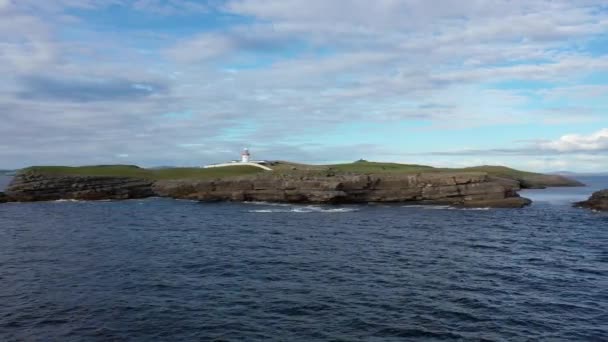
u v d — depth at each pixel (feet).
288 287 88.07
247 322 69.00
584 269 103.81
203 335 63.93
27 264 106.93
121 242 140.05
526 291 86.02
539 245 136.15
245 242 141.18
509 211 236.22
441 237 152.25
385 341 62.49
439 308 75.97
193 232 163.12
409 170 363.35
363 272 100.94
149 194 348.79
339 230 170.09
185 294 82.89
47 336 63.46
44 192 315.58
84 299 79.61
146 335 63.77
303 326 67.56
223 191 314.76
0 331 65.10
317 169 368.89
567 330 66.69
